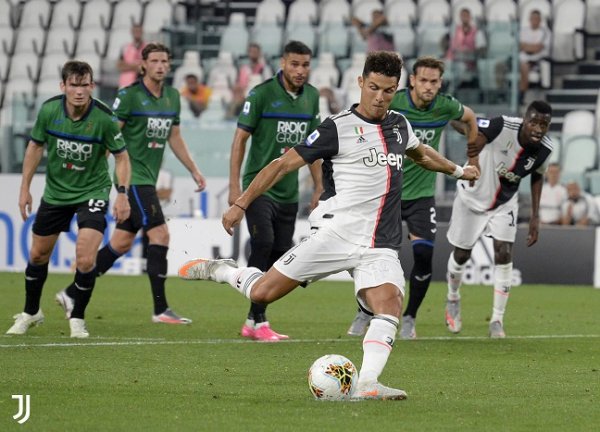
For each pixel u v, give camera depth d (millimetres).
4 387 26156
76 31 89562
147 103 43062
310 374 25062
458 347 36562
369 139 25625
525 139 38812
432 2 89188
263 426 21859
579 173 72250
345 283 67125
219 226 67312
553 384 28469
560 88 89062
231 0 97250
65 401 24438
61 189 36281
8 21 91188
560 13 89750
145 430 21406
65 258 68500
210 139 71062
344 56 85312
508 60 79250
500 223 39781
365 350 24797
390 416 23078
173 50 86438
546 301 55812
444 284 65562
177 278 67562
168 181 69875
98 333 38406
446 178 70375
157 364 30656
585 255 65875
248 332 38094
